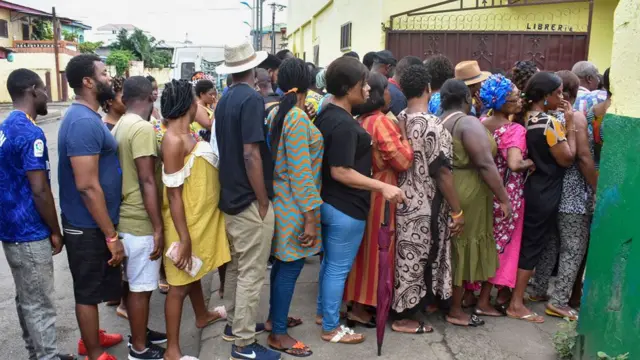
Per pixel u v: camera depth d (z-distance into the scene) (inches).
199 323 156.6
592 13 314.7
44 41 1338.6
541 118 148.1
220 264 130.6
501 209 146.1
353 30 425.1
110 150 122.8
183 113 120.3
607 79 155.3
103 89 122.0
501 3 335.9
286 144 124.1
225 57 128.3
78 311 125.1
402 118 142.7
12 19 1412.4
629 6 109.9
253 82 131.0
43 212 120.9
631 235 103.7
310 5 701.3
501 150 150.3
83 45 1775.3
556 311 157.8
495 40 318.3
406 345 141.2
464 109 150.9
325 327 142.6
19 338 155.5
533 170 151.1
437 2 338.3
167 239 127.8
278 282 133.9
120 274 129.3
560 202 151.8
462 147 142.9
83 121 117.0
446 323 154.3
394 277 144.4
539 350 138.3
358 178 127.0
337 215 131.7
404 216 140.8
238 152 123.2
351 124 127.2
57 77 1314.0
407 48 329.1
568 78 167.0
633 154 104.1
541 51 316.8
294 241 129.2
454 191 139.3
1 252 230.2
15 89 121.3
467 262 148.3
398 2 335.6
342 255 135.3
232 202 124.3
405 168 136.3
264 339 145.0
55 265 219.0
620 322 106.6
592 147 159.0
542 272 165.9
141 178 123.8
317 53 641.0
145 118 136.3
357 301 146.9
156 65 2132.1
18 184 118.3
